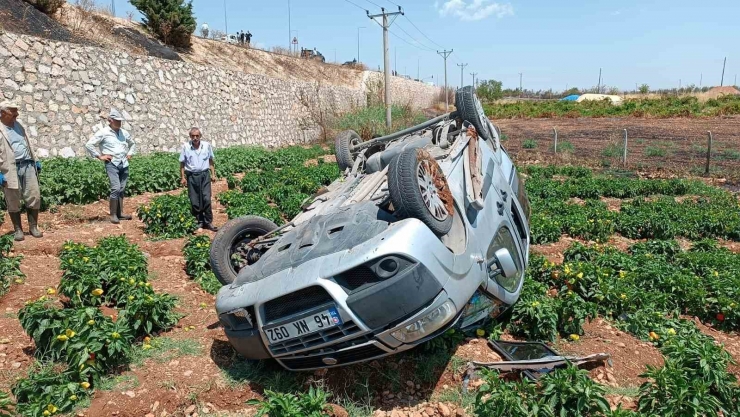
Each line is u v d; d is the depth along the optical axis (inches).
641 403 184.7
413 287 173.8
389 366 205.6
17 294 271.9
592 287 275.7
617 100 2842.0
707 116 1823.3
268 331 185.6
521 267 255.8
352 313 172.4
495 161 283.1
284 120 1294.3
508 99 3998.5
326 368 200.8
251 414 187.6
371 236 186.1
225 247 244.4
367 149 302.4
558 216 494.6
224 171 729.6
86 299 257.3
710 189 673.0
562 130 1568.7
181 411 188.4
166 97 868.0
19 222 361.7
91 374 196.2
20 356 214.5
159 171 605.3
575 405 170.9
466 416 183.8
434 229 189.5
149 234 414.0
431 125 298.5
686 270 326.6
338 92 1619.1
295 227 224.7
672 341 225.1
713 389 199.2
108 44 898.1
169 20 1229.7
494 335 234.8
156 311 238.7
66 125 679.1
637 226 474.0
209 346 232.5
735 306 278.4
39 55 649.6
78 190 482.6
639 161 927.0
